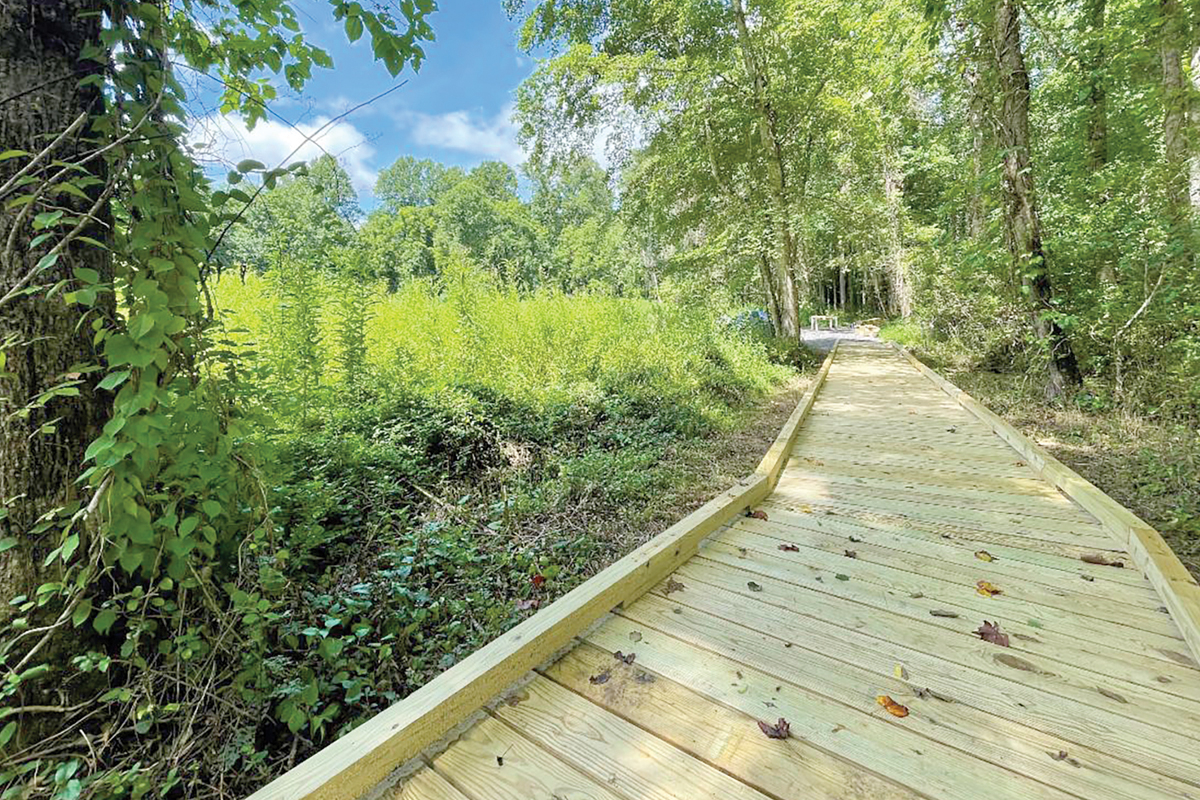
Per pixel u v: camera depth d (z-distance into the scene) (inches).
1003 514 112.2
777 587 82.8
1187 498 120.0
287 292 147.5
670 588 83.0
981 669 62.2
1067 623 71.2
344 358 169.0
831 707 56.4
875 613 74.8
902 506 118.4
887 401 256.1
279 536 76.3
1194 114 198.8
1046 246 233.0
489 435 169.5
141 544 57.5
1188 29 187.3
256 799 41.8
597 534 120.0
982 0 221.5
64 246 55.9
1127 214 209.6
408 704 52.7
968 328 374.0
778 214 408.8
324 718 62.7
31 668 51.6
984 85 239.6
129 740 57.6
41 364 55.8
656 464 171.0
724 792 46.7
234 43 74.4
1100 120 259.4
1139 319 201.8
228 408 67.6
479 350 223.5
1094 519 107.2
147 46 61.4
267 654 69.9
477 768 49.7
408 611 85.0
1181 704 56.1
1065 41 271.0
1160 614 72.8
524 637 63.6
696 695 58.7
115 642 60.9
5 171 53.4
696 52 414.0
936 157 397.4
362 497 118.3
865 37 293.0
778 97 410.0
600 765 49.8
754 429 228.7
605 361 261.3
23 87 54.7
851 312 1173.7
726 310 457.4
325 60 84.7
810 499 124.7
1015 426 201.5
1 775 48.4
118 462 53.2
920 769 48.6
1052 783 47.1
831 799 45.6
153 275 60.1
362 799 46.2
